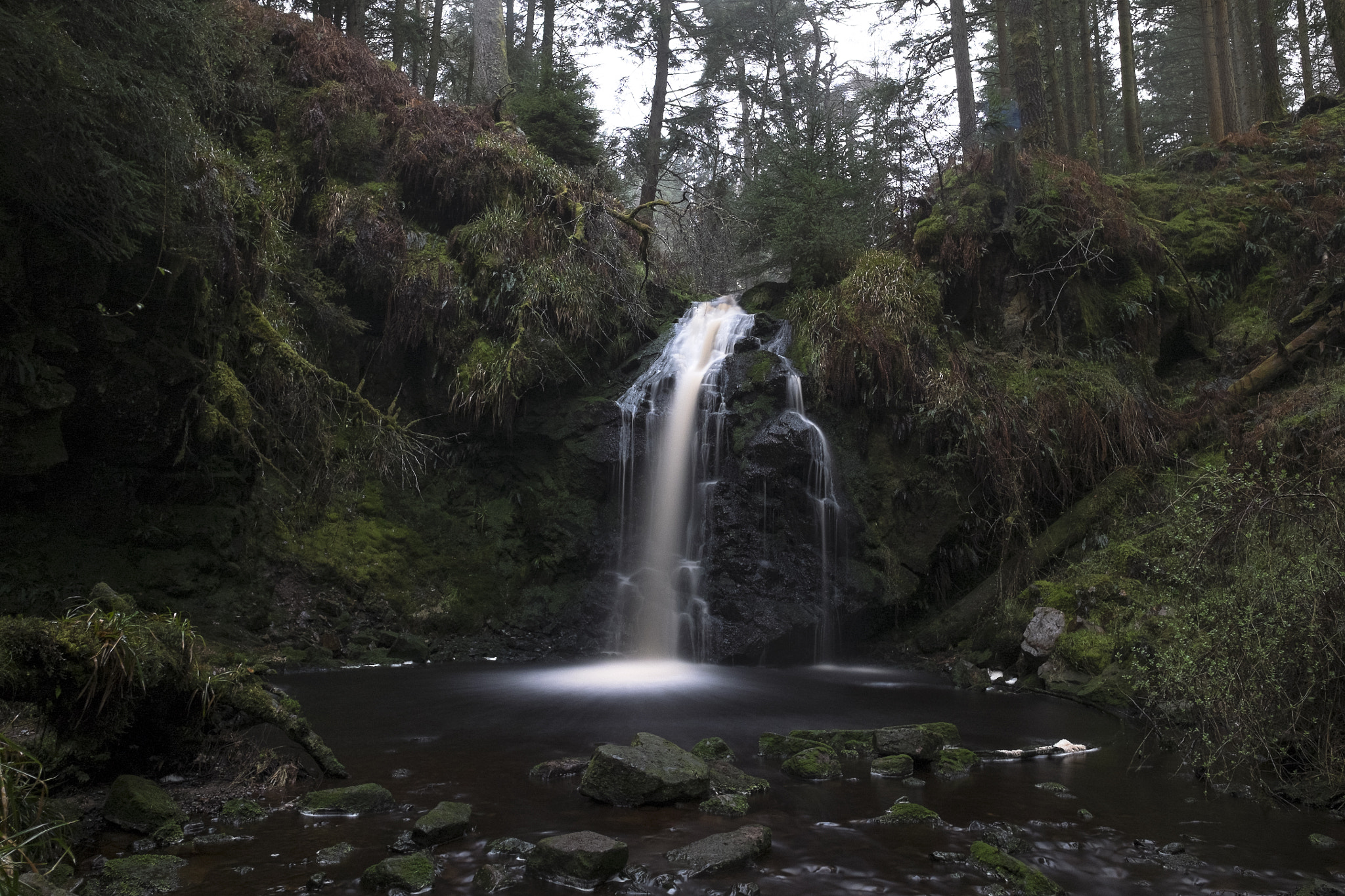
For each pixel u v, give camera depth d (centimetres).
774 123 1592
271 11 1159
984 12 1862
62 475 733
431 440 1082
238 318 881
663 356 1163
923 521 1006
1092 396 1012
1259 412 955
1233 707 462
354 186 1109
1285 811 423
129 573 777
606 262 1166
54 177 559
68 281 641
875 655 985
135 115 582
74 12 542
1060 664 779
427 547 1024
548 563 1053
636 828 386
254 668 557
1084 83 2094
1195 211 1263
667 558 1036
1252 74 2103
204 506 859
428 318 1066
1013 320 1117
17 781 304
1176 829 394
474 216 1142
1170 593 557
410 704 670
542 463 1097
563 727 597
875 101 1480
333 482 989
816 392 1056
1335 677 448
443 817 377
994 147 1150
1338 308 1002
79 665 393
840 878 331
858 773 493
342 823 390
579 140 1426
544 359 1079
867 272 1110
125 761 439
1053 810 422
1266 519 511
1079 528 952
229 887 315
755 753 537
